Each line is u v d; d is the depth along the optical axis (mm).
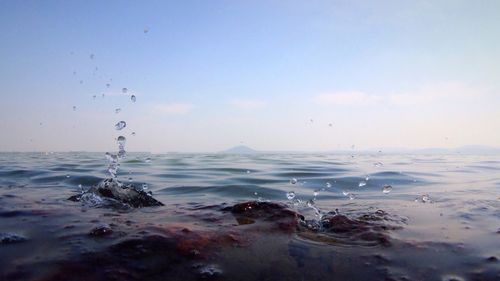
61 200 3998
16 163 11844
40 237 2529
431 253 2525
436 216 3660
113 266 2156
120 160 14312
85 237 2537
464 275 2217
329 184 7035
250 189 6266
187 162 14102
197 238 2596
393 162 15594
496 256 2477
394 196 5461
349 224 3162
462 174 9508
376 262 2385
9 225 2777
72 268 2092
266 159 18250
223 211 3533
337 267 2322
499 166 13109
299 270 2275
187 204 4121
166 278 2098
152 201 4039
